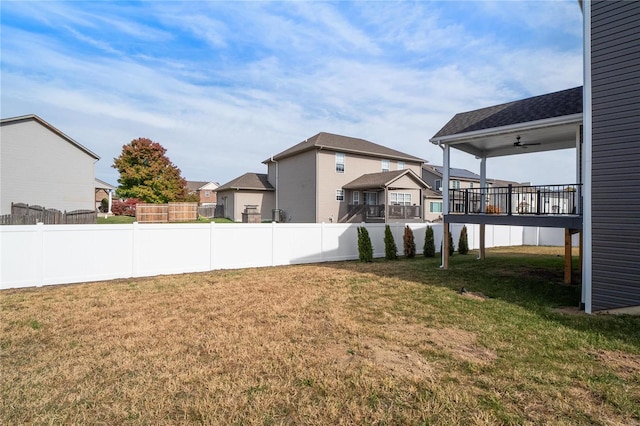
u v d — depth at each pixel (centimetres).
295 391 299
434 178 3106
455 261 1166
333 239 1184
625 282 514
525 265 1069
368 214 2067
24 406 274
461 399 282
